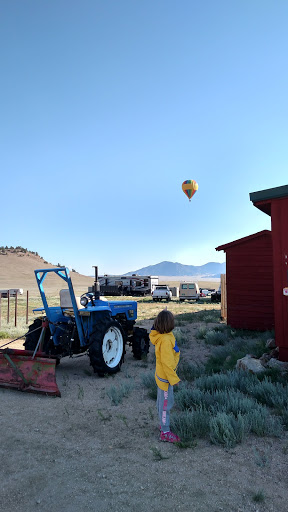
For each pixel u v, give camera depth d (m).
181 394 5.51
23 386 6.32
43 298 7.28
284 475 3.47
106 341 7.58
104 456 3.90
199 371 7.29
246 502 3.03
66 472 3.57
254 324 12.62
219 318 16.70
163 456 3.88
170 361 4.12
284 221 7.27
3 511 2.95
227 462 3.72
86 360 9.16
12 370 6.50
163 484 3.32
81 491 3.23
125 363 8.65
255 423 4.43
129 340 9.20
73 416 5.15
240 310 12.93
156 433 4.52
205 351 9.76
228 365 7.58
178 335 11.27
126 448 4.10
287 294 7.07
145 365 8.28
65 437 4.43
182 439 4.25
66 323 7.56
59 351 7.91
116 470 3.59
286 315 7.13
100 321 7.57
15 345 11.09
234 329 12.84
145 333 9.27
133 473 3.53
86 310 7.22
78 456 3.91
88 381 7.06
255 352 8.26
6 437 4.43
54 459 3.85
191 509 2.94
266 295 12.48
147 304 31.22
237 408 4.87
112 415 5.18
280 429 4.41
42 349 7.57
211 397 5.34
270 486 3.28
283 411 4.78
